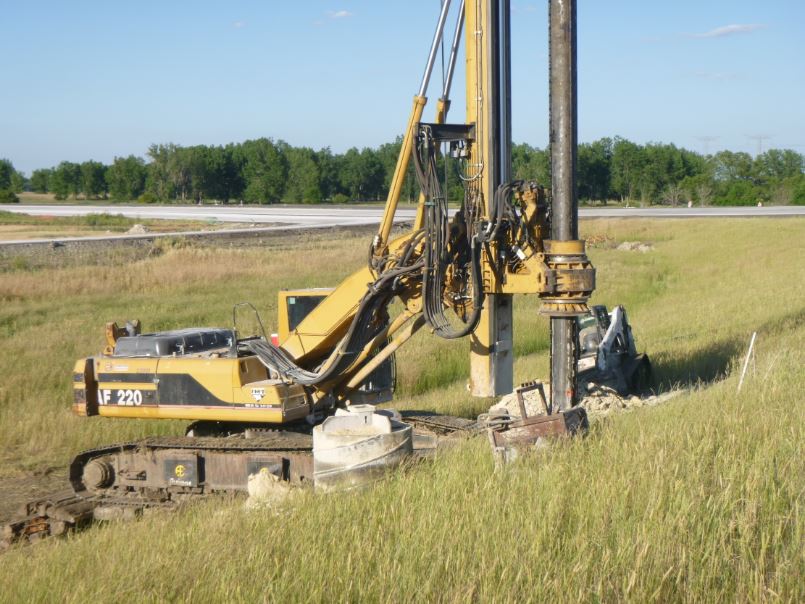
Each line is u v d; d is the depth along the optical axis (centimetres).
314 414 1208
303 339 1158
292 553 675
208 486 1146
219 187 15462
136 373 1179
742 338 2044
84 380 1199
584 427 936
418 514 727
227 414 1138
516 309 2797
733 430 910
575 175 955
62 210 10538
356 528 705
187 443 1162
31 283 3184
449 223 1041
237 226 6975
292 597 602
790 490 730
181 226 7038
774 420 955
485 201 1009
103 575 710
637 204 13400
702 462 795
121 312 2734
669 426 950
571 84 941
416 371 1905
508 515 707
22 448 1455
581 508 696
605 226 6450
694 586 581
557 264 961
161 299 3033
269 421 1120
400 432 922
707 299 3022
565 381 980
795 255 4400
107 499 1169
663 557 609
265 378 1164
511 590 580
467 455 924
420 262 1038
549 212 1020
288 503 834
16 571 773
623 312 1728
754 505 677
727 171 13925
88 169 17138
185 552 732
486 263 1012
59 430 1503
